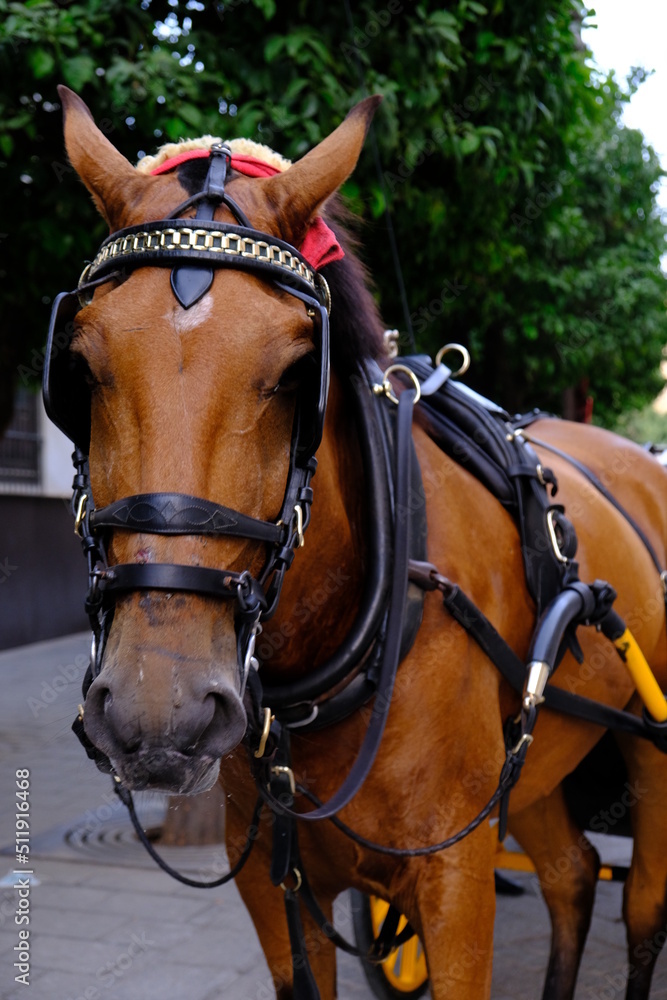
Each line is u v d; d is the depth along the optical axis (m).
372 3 3.75
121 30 3.50
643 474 2.85
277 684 1.63
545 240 6.49
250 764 1.53
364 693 1.57
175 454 1.19
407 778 1.61
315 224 1.47
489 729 1.74
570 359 8.05
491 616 1.81
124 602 1.18
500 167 4.26
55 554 10.39
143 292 1.26
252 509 1.24
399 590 1.58
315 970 1.86
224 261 1.28
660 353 10.50
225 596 1.18
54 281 4.24
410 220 4.20
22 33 3.22
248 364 1.23
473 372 8.53
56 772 5.45
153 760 1.10
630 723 2.27
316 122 3.59
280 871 1.59
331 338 1.58
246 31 3.70
